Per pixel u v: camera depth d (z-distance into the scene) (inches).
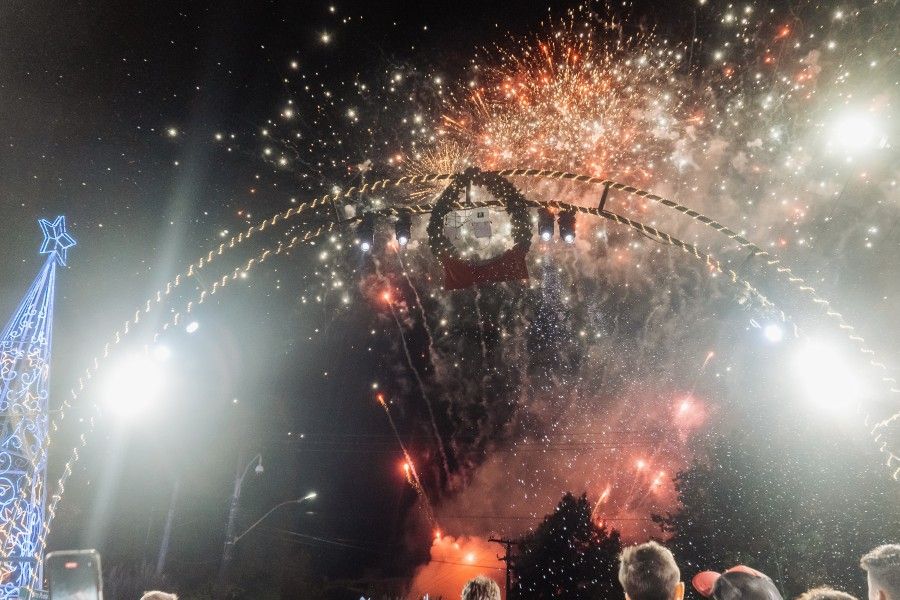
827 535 434.9
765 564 455.2
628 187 264.2
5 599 307.9
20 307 378.3
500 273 255.6
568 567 872.3
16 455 353.7
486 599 157.5
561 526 901.2
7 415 356.8
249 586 927.0
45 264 384.2
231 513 816.9
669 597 122.0
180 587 789.9
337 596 1111.6
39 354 370.3
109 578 692.1
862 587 417.1
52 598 142.6
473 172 265.4
